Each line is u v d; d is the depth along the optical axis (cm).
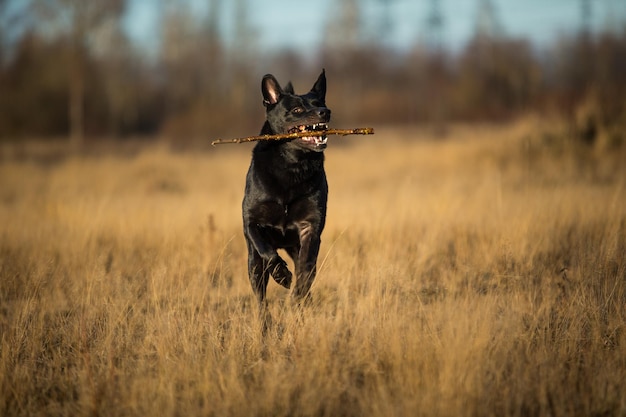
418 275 1054
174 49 9225
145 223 1410
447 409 595
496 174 2231
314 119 932
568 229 1235
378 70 9238
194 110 6850
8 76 6912
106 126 8025
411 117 8212
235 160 3478
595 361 686
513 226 1228
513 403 619
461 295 945
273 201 921
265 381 651
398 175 2567
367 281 975
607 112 2633
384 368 698
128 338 786
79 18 7150
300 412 616
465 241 1212
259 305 866
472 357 665
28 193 2208
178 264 1070
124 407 632
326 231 1351
